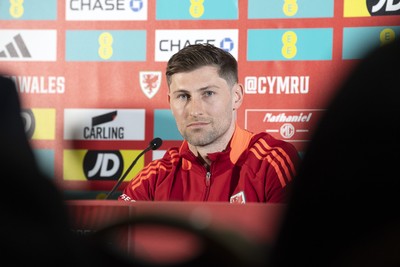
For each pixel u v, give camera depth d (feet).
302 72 13.78
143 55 14.15
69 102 14.28
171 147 14.07
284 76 13.83
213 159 13.76
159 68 14.15
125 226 3.81
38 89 14.28
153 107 14.15
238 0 13.88
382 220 2.85
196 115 13.83
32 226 3.83
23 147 3.97
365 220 2.86
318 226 2.91
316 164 2.88
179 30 14.05
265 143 13.78
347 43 13.62
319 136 2.88
